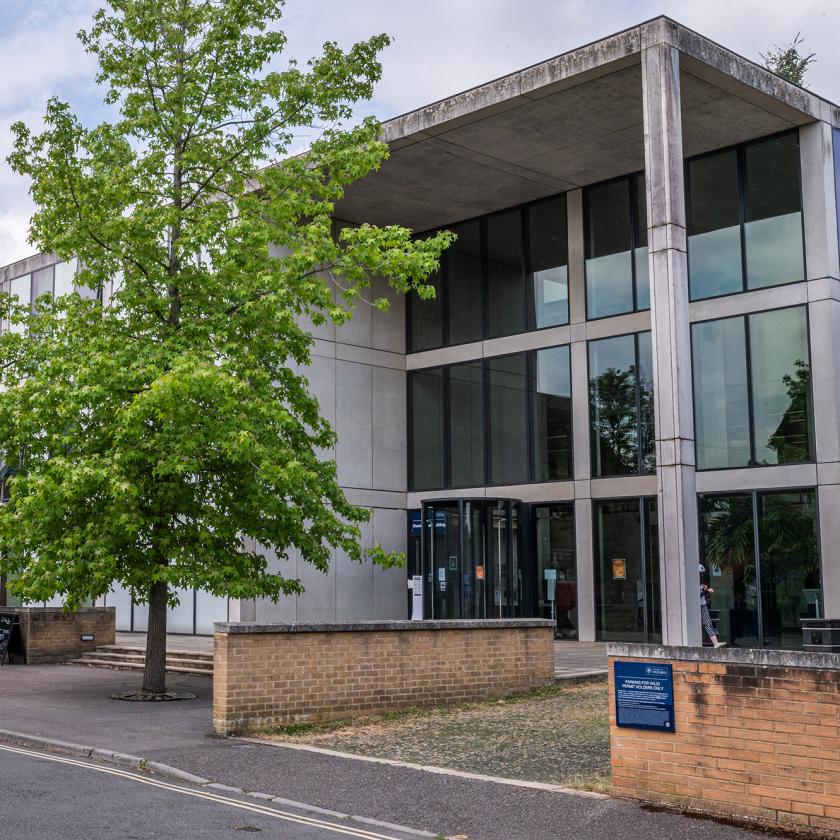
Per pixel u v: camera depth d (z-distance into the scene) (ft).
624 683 29.12
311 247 50.62
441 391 92.38
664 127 59.36
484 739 38.73
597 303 82.84
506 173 81.25
